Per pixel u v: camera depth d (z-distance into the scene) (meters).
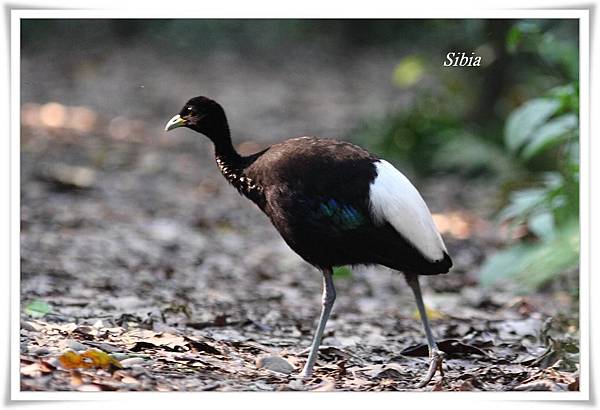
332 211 8.42
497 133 20.53
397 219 8.27
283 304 12.26
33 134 23.19
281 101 31.17
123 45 39.44
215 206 18.56
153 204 18.11
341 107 30.11
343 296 13.05
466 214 17.86
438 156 20.59
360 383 8.27
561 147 17.03
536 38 15.07
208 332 9.93
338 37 41.16
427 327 8.52
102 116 27.12
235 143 24.80
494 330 10.81
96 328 9.16
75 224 15.73
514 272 12.23
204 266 14.09
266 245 16.00
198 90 32.56
